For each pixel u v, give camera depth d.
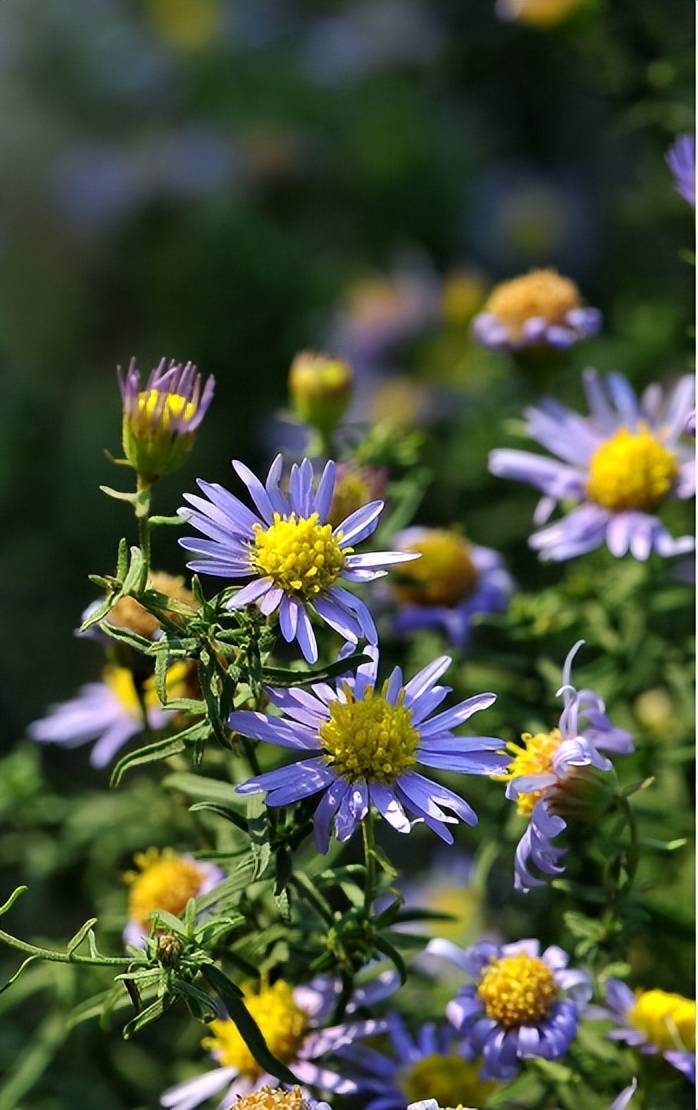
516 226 0.93
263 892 0.40
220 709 0.36
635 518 0.47
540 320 0.51
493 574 0.50
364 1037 0.43
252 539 0.37
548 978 0.41
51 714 0.72
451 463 0.68
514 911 0.50
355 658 0.37
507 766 0.40
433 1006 0.46
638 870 0.50
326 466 0.38
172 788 0.41
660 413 0.50
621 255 0.88
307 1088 0.41
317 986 0.42
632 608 0.50
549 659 0.49
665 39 0.57
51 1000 0.52
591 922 0.42
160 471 0.38
